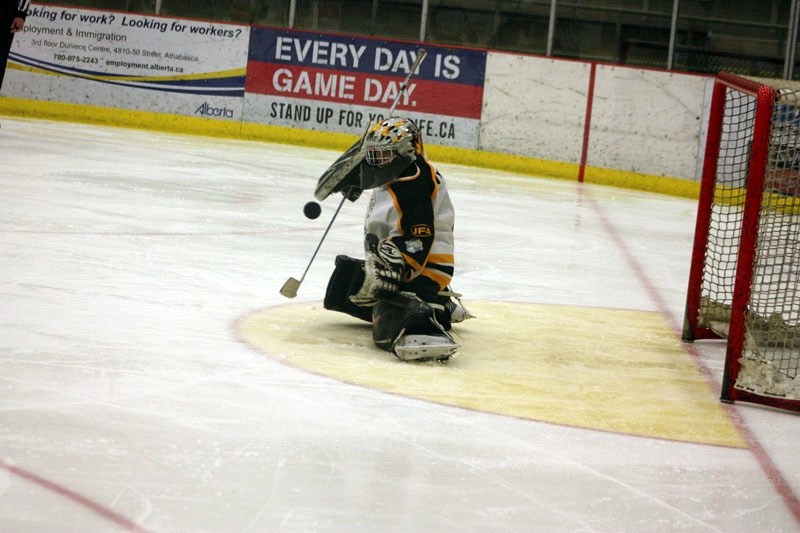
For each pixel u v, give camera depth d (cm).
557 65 2056
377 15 2402
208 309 671
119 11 2200
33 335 562
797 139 630
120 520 339
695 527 375
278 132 2188
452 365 585
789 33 2091
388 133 581
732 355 560
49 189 1177
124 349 553
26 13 1587
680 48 2311
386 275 582
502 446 448
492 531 355
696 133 1991
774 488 425
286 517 352
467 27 2392
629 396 556
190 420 446
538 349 649
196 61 2194
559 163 2070
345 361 569
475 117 2109
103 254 824
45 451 393
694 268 724
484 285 874
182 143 1981
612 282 960
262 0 2397
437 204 602
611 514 380
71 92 2228
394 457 421
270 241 987
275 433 438
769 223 652
